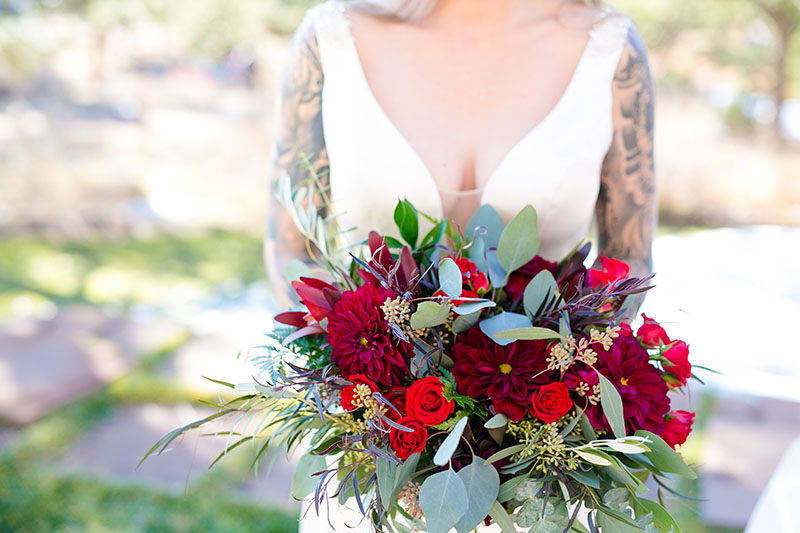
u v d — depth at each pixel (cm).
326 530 146
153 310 572
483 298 122
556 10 168
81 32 1046
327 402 116
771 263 668
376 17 166
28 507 309
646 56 167
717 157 876
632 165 167
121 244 756
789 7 870
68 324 512
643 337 125
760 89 921
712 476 339
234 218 859
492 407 113
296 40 167
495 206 158
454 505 107
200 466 346
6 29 951
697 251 709
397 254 132
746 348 486
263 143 945
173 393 410
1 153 857
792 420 398
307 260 167
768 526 163
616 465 110
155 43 1106
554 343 116
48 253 711
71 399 404
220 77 1112
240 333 515
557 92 162
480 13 164
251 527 299
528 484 114
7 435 368
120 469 341
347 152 159
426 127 161
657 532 116
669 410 117
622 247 171
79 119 995
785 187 859
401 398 114
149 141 945
